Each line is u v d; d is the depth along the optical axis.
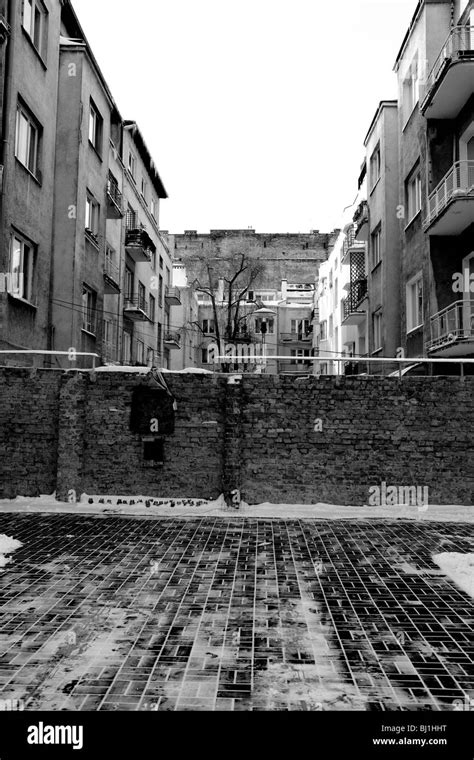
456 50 13.55
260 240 56.16
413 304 17.41
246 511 10.31
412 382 10.53
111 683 3.96
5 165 12.19
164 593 5.90
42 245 14.67
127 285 25.25
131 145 25.83
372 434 10.52
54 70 15.46
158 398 10.69
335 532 8.93
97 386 10.69
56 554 7.37
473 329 13.47
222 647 4.59
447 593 6.00
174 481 10.59
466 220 14.09
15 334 13.01
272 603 5.64
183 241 56.44
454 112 14.78
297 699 3.77
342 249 31.39
